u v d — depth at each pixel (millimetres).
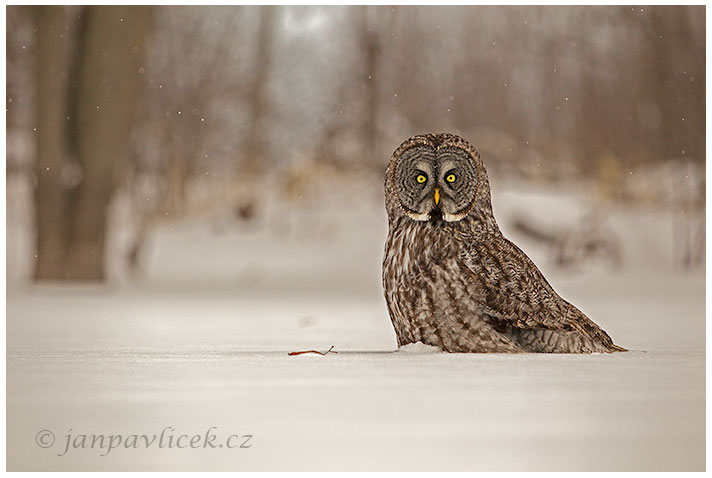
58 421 8984
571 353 13461
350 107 60969
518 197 51344
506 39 63906
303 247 51531
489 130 62219
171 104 60375
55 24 42719
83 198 43656
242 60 64562
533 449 7930
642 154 57312
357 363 12352
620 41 59281
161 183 54906
